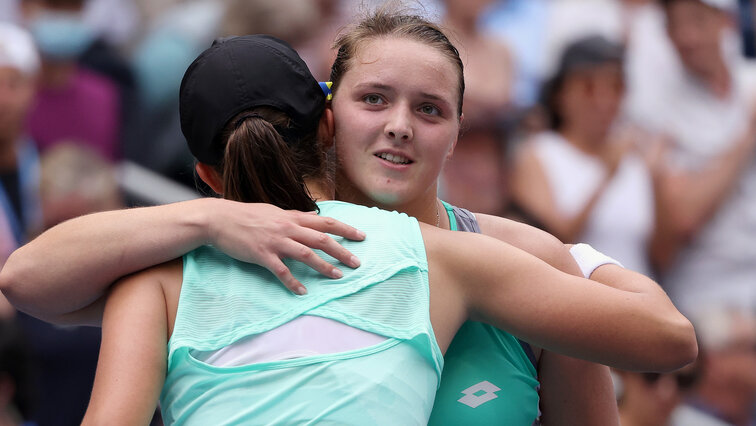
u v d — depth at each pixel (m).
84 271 5.96
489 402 6.38
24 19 16.80
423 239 6.13
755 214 17.86
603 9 17.67
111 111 16.72
